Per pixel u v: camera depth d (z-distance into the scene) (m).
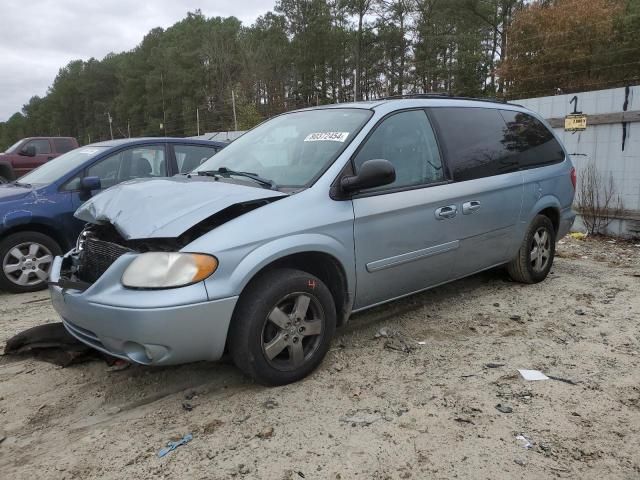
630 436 2.90
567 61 31.09
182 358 3.07
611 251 7.73
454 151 4.54
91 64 114.12
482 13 46.78
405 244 4.01
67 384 3.57
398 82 56.69
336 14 62.50
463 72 45.38
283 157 4.05
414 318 4.70
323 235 3.48
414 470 2.63
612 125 8.48
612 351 3.98
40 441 2.95
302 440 2.89
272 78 64.44
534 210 5.30
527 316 4.73
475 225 4.59
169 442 2.90
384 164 3.48
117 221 3.27
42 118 125.56
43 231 5.97
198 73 77.50
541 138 5.66
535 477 2.57
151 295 2.93
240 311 3.21
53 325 4.19
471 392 3.38
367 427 3.00
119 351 3.09
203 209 3.17
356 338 4.25
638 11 32.41
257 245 3.19
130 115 95.06
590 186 8.82
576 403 3.24
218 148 7.43
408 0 54.25
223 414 3.16
